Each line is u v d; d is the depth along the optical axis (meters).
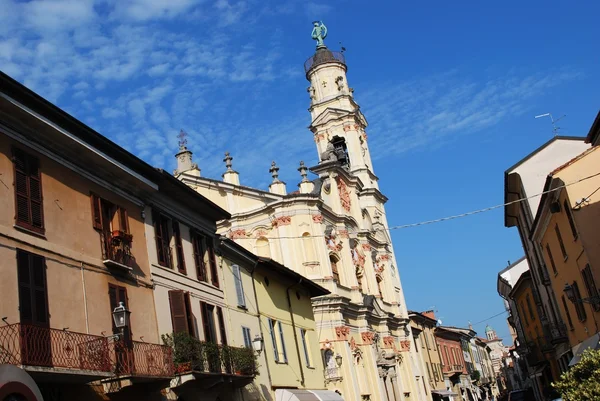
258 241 46.28
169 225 23.84
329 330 43.38
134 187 21.67
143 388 18.88
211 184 47.66
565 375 20.17
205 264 25.86
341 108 61.22
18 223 15.85
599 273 28.81
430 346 72.19
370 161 63.25
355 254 53.06
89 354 16.11
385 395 48.38
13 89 15.66
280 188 46.62
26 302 15.37
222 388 24.27
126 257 20.20
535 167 41.53
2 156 15.90
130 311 19.50
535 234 38.88
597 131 29.52
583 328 33.47
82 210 18.67
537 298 46.91
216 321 25.14
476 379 88.81
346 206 53.59
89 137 18.64
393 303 57.88
